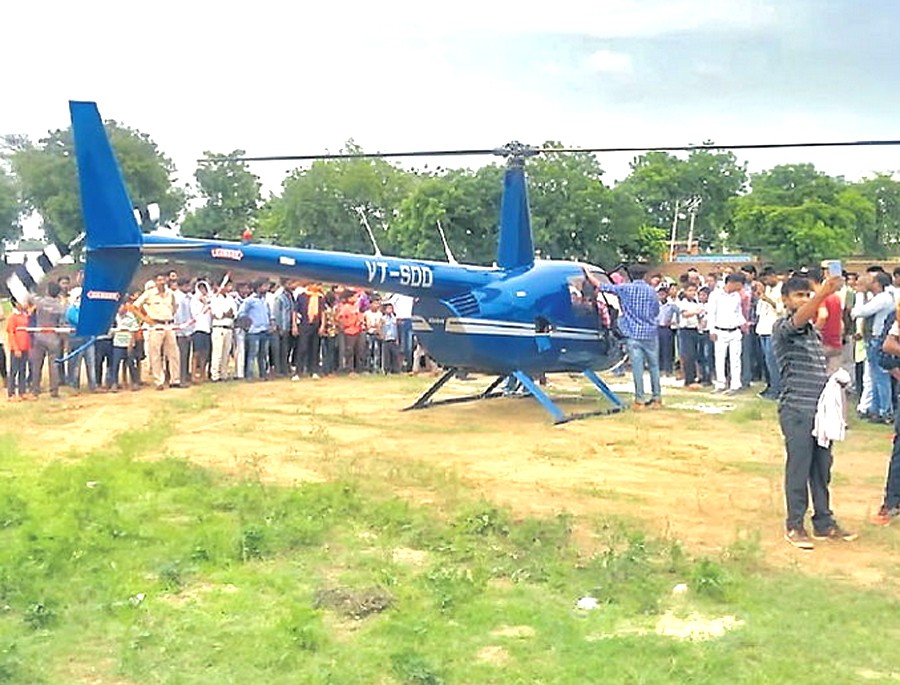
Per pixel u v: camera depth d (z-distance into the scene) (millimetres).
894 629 5969
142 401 16078
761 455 11523
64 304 16578
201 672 5352
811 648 5625
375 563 7195
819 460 7965
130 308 17266
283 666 5398
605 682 5168
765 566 7242
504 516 8234
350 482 9633
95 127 12031
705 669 5305
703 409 15109
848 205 57688
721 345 16875
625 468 10820
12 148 44688
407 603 6348
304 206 46750
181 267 25562
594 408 15242
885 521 8422
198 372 18562
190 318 18156
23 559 7172
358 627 6020
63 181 43438
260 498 9000
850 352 14445
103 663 5512
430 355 14195
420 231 40906
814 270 8305
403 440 12633
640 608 6305
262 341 18953
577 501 9242
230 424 13766
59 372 17234
